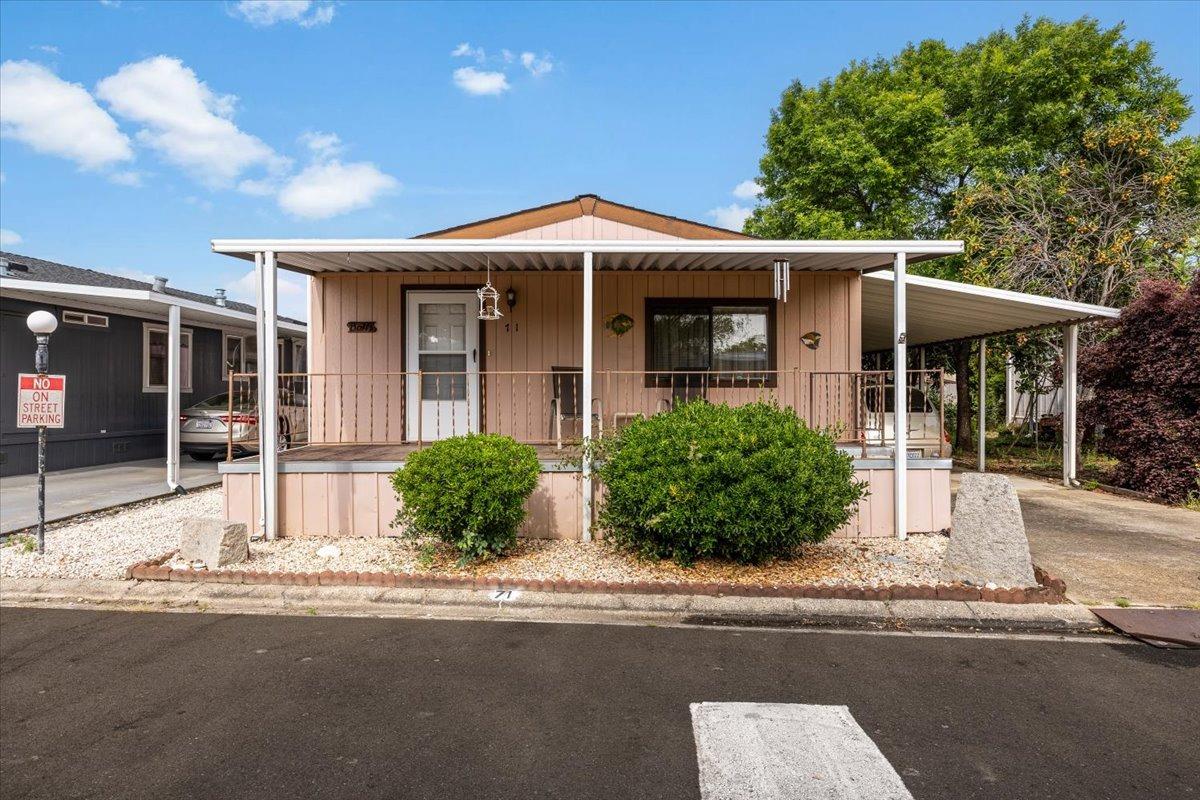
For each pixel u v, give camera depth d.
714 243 6.42
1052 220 12.55
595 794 2.52
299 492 6.49
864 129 16.12
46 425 5.97
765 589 4.83
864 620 4.52
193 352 13.92
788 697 3.34
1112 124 12.62
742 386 8.15
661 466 5.12
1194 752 2.81
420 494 5.35
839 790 2.53
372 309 8.27
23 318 10.65
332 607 4.78
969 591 4.71
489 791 2.54
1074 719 3.11
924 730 3.00
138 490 9.12
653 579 5.10
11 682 3.53
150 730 3.01
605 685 3.49
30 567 5.55
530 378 8.23
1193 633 4.12
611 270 8.15
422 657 3.86
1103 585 5.05
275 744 2.88
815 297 8.20
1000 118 14.90
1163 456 8.64
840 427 6.69
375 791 2.54
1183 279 11.75
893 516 6.62
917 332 11.62
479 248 6.31
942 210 15.89
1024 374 14.28
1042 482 10.58
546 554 5.80
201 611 4.70
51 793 2.53
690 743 2.89
